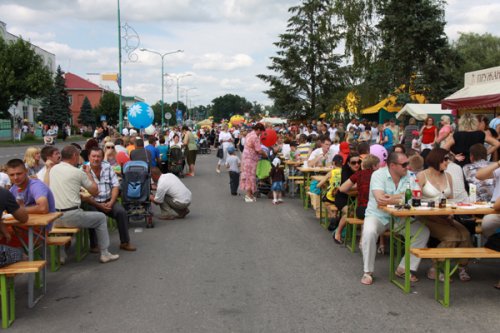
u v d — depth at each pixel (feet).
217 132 143.54
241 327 15.17
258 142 41.55
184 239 27.81
